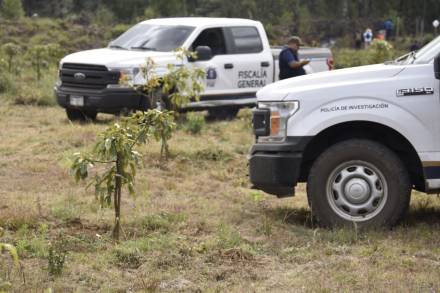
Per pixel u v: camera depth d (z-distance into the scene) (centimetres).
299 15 5097
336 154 899
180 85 1488
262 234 902
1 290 641
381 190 898
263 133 929
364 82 903
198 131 1611
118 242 851
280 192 938
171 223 935
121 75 1653
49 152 1391
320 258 815
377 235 880
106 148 834
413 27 5491
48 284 721
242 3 4925
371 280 742
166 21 1820
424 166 895
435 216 985
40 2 5000
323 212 905
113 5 4809
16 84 2281
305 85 922
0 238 846
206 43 1778
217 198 1090
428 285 728
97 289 722
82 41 4016
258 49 1845
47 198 1047
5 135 1549
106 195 928
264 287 729
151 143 1430
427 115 892
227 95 1791
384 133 923
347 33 5150
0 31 3969
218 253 820
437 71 862
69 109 1745
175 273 764
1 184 1136
